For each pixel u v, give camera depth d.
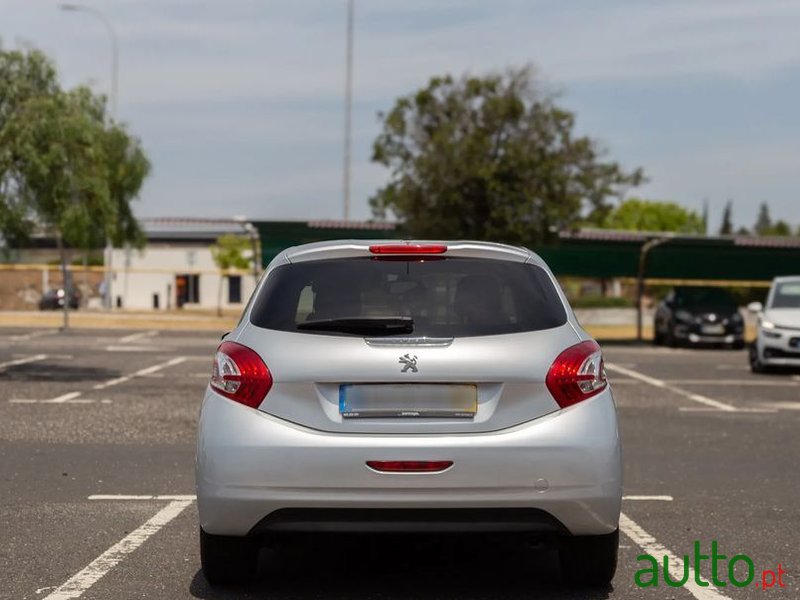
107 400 16.14
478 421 5.63
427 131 35.97
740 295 56.19
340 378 5.64
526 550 7.30
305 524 5.59
